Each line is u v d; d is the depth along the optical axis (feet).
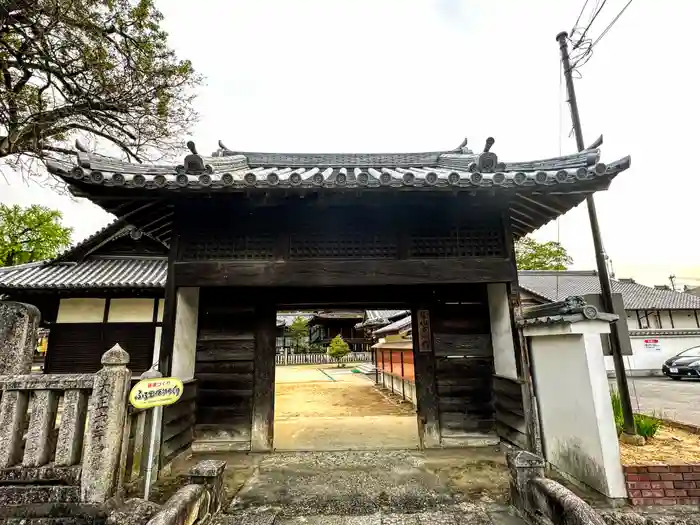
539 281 69.97
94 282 29.91
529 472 10.38
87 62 25.45
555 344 12.89
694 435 14.06
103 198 13.00
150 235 18.80
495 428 17.22
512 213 17.03
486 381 17.66
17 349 10.98
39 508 9.26
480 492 12.07
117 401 9.97
